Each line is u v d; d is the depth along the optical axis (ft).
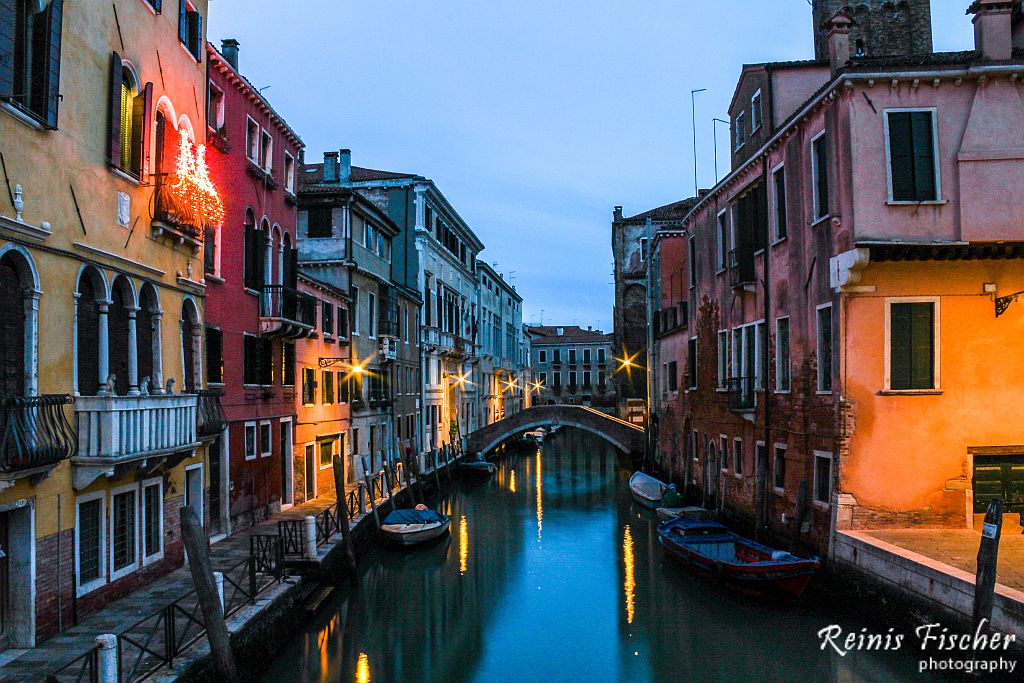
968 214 45.01
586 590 55.42
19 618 29.66
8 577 29.55
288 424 66.59
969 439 46.34
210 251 51.37
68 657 28.55
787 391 55.52
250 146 60.23
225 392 53.21
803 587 46.03
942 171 45.57
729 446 70.18
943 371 46.44
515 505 94.48
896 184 45.65
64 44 32.32
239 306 56.03
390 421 97.91
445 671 40.14
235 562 45.78
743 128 67.31
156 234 41.19
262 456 60.23
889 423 46.39
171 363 42.83
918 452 46.39
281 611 40.22
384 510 73.77
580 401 284.41
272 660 38.29
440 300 126.52
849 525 46.24
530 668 40.63
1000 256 45.37
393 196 113.09
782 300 56.39
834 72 50.85
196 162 45.24
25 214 29.71
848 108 46.14
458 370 143.33
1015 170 45.16
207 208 45.73
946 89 45.96
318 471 73.97
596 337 286.05
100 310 35.55
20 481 29.09
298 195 82.23
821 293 49.65
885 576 40.70
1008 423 46.44
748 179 64.08
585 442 206.49
